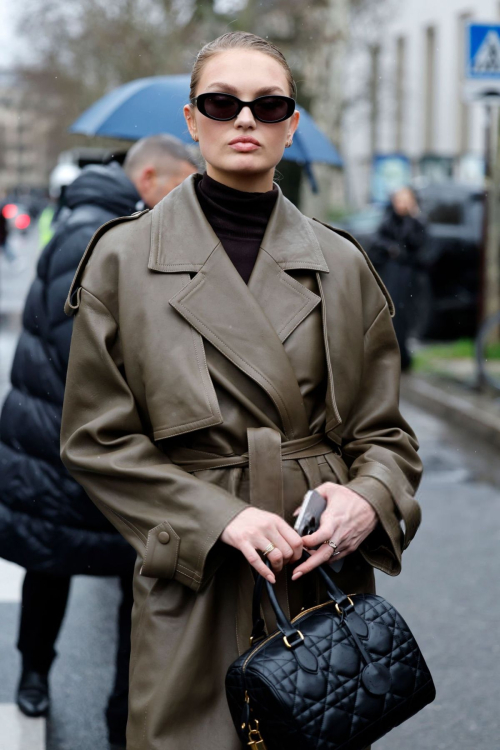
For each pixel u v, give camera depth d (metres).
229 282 2.37
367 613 2.27
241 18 22.89
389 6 34.09
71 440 2.42
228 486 2.34
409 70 38.22
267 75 2.38
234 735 2.29
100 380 2.43
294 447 2.38
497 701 4.38
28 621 4.08
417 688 2.23
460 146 34.81
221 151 2.38
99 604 5.44
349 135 44.28
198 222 2.42
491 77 10.88
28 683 4.18
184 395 2.32
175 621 2.34
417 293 14.89
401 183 23.75
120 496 2.38
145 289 2.38
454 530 6.77
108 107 5.84
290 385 2.36
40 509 3.70
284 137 2.41
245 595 2.34
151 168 4.06
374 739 2.20
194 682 2.29
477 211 14.70
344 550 2.32
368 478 2.40
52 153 62.81
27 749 3.89
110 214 3.79
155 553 2.29
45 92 48.69
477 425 9.84
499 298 12.94
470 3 33.78
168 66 32.19
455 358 13.39
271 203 2.47
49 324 3.70
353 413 2.57
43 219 12.20
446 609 5.38
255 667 2.14
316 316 2.44
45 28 42.19
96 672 4.61
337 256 2.51
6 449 3.79
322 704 2.12
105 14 34.88
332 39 27.88
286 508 2.35
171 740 2.29
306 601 2.42
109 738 3.84
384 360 2.59
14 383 3.82
